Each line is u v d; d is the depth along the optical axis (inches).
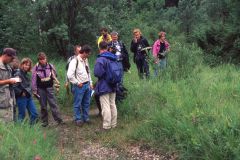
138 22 815.7
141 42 433.4
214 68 483.5
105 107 325.7
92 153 283.4
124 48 386.3
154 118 299.9
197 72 406.6
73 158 273.4
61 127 349.4
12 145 231.9
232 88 344.8
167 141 276.7
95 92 327.3
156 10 959.6
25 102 330.6
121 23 643.5
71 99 430.6
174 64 406.3
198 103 301.1
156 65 408.2
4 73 282.8
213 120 269.7
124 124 335.3
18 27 583.5
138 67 437.1
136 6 940.0
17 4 583.2
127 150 284.2
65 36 555.2
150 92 357.4
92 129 339.3
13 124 274.7
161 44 427.8
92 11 573.0
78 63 348.2
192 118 272.7
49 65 350.6
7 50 280.8
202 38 581.0
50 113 405.7
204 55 549.6
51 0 555.2
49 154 253.9
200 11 757.9
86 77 351.6
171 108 302.0
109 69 318.7
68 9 583.5
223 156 237.0
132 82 406.6
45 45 603.2
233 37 550.3
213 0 687.7
